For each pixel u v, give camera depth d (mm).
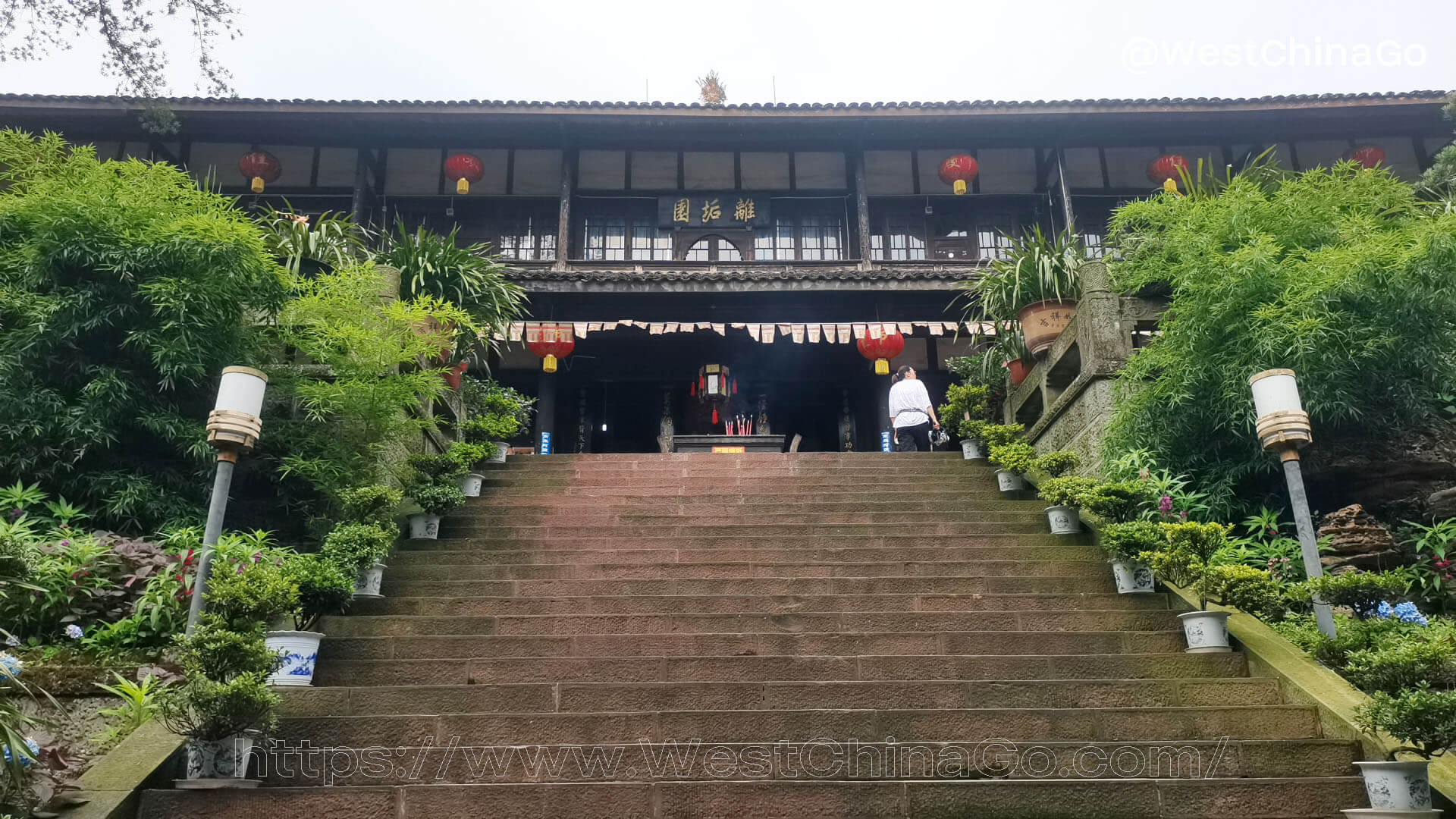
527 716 4703
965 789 4227
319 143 17344
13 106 15234
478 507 8539
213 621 4391
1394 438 8297
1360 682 4477
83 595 5805
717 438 13188
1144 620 6086
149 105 11453
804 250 18172
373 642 5625
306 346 8211
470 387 10922
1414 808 4062
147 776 4105
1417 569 7320
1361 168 9391
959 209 18328
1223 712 4832
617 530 7895
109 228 7508
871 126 17156
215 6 10547
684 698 5055
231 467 5422
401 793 4113
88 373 7395
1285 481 8320
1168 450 8375
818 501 8664
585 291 15672
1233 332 8195
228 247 7609
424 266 9727
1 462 6980
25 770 3748
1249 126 16938
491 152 18062
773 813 4168
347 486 7891
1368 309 7883
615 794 4168
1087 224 17953
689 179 18250
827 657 5445
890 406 12328
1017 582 6766
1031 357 11031
